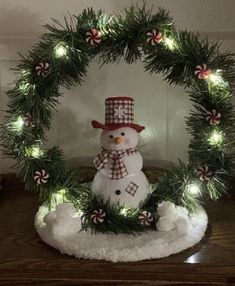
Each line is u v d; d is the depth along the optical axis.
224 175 0.45
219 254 0.38
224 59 0.45
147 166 0.58
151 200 0.45
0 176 0.56
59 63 0.44
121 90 0.56
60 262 0.37
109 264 0.37
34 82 0.45
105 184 0.43
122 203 0.42
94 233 0.41
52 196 0.46
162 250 0.38
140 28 0.44
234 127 0.45
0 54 0.56
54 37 0.45
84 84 0.56
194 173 0.45
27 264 0.37
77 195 0.46
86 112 0.57
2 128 0.48
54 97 0.54
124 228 0.41
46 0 0.55
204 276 0.37
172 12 0.55
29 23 0.55
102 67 0.56
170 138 0.57
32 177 0.47
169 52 0.43
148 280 0.37
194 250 0.39
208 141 0.44
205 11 0.55
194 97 0.46
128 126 0.43
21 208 0.51
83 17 0.45
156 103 0.57
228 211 0.49
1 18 0.55
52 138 0.58
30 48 0.56
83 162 0.58
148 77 0.56
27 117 0.45
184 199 0.45
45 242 0.41
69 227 0.41
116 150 0.43
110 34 0.45
